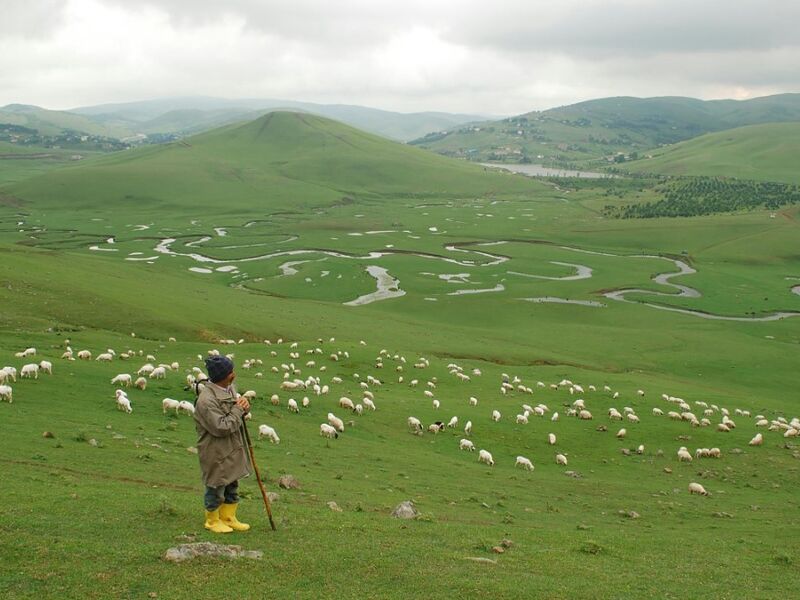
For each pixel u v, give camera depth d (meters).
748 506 36.03
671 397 66.38
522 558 19.03
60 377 41.53
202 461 15.96
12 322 68.00
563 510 31.11
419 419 49.66
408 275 164.88
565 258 194.75
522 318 126.19
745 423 58.00
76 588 12.72
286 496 23.86
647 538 25.45
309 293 142.12
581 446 48.69
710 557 22.83
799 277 179.62
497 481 36.09
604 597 15.91
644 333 113.75
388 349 81.69
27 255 107.94
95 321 76.19
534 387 69.00
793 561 23.16
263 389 50.25
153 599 12.70
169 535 16.03
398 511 23.02
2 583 12.57
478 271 172.62
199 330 80.19
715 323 127.88
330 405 48.94
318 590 14.01
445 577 15.69
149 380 44.84
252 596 13.30
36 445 25.92
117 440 29.20
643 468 44.62
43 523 15.92
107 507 17.91
